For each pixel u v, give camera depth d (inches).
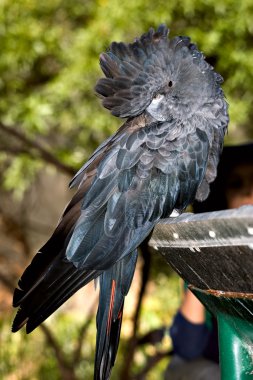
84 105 271.7
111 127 269.1
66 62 266.5
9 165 293.6
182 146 155.3
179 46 157.9
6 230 285.6
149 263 240.4
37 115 252.8
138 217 148.7
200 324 191.5
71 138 286.4
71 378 263.7
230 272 103.0
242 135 307.3
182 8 257.4
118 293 146.3
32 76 279.6
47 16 272.5
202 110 159.0
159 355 258.1
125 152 150.7
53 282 130.4
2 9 258.5
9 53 258.5
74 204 145.6
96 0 263.7
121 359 289.4
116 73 151.5
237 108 260.5
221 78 165.3
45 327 264.5
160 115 155.0
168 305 297.0
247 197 193.9
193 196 159.3
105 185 146.9
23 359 285.3
